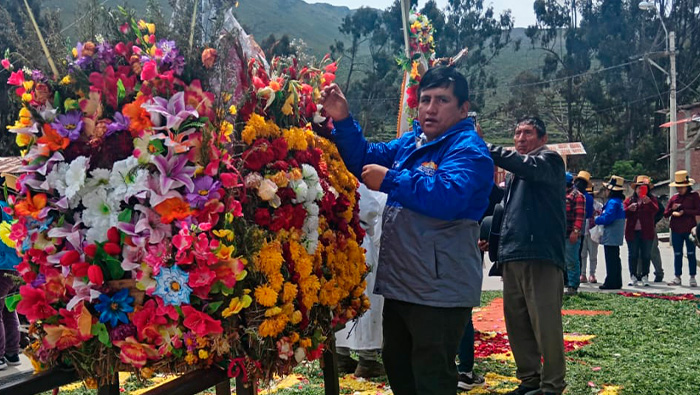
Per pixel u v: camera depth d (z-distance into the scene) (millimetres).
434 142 3895
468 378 5699
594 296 11430
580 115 60156
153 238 2775
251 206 3104
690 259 13391
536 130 5336
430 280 3760
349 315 3723
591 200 12953
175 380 2865
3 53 3027
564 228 5141
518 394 5402
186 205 2820
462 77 3992
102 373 2867
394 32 61438
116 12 3100
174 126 2818
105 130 2836
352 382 5883
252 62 3420
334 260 3545
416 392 3852
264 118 3324
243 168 3137
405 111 6008
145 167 2805
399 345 4051
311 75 3965
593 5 62688
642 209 13359
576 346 7418
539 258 5016
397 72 59844
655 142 55156
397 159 4254
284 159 3244
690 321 8953
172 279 2773
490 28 63594
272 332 2961
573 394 5488
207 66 3008
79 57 2955
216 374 2949
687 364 6508
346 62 67188
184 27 3059
